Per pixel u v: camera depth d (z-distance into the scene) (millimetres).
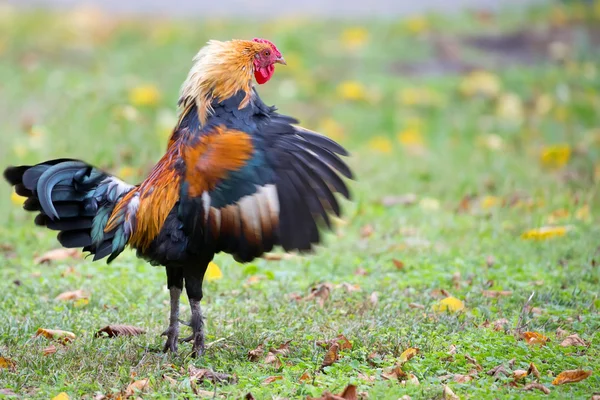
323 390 15555
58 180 17000
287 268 24562
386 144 37344
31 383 16250
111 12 55469
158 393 15539
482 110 43406
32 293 21969
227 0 60125
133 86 42188
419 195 31766
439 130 40812
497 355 17516
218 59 17078
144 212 16781
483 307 20797
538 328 19578
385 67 48312
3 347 18062
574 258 25188
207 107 16875
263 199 16000
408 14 57031
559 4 59312
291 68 46344
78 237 17500
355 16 56281
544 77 47156
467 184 32500
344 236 27562
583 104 43812
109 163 32031
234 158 16219
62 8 55906
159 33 50375
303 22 53250
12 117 37812
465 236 27062
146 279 23219
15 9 54406
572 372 16359
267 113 17266
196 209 16297
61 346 18281
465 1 60719
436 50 50750
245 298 22031
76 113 37875
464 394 15578
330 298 21641
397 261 24359
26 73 43938
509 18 56156
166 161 17000
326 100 43656
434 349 17891
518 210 29328
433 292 22250
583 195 29938
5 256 25375
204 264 17156
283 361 17250
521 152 37344
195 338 17594
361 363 17156
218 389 15984
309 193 16094
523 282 22844
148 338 18828
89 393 15828
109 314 20469
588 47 51625
